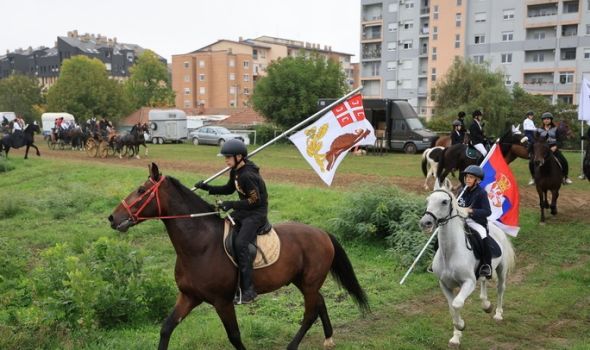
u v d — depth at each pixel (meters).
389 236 11.01
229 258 5.60
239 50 102.31
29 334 6.18
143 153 34.03
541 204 13.40
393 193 11.80
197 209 5.66
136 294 7.07
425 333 6.87
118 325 6.93
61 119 39.91
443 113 45.03
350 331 7.06
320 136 8.02
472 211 6.73
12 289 8.31
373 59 74.31
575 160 26.92
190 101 100.50
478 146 16.59
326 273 6.34
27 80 76.62
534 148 13.46
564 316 7.58
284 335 6.78
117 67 120.69
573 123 38.41
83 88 59.31
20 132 28.88
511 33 61.34
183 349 6.13
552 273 9.63
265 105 43.25
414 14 68.94
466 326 7.21
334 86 43.66
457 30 64.56
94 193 17.06
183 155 33.03
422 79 69.69
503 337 6.83
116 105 61.59
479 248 6.66
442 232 6.51
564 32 58.50
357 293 6.62
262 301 8.12
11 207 15.25
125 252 7.61
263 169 24.20
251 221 5.64
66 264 7.08
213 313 7.71
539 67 60.09
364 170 23.78
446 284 6.72
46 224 14.02
